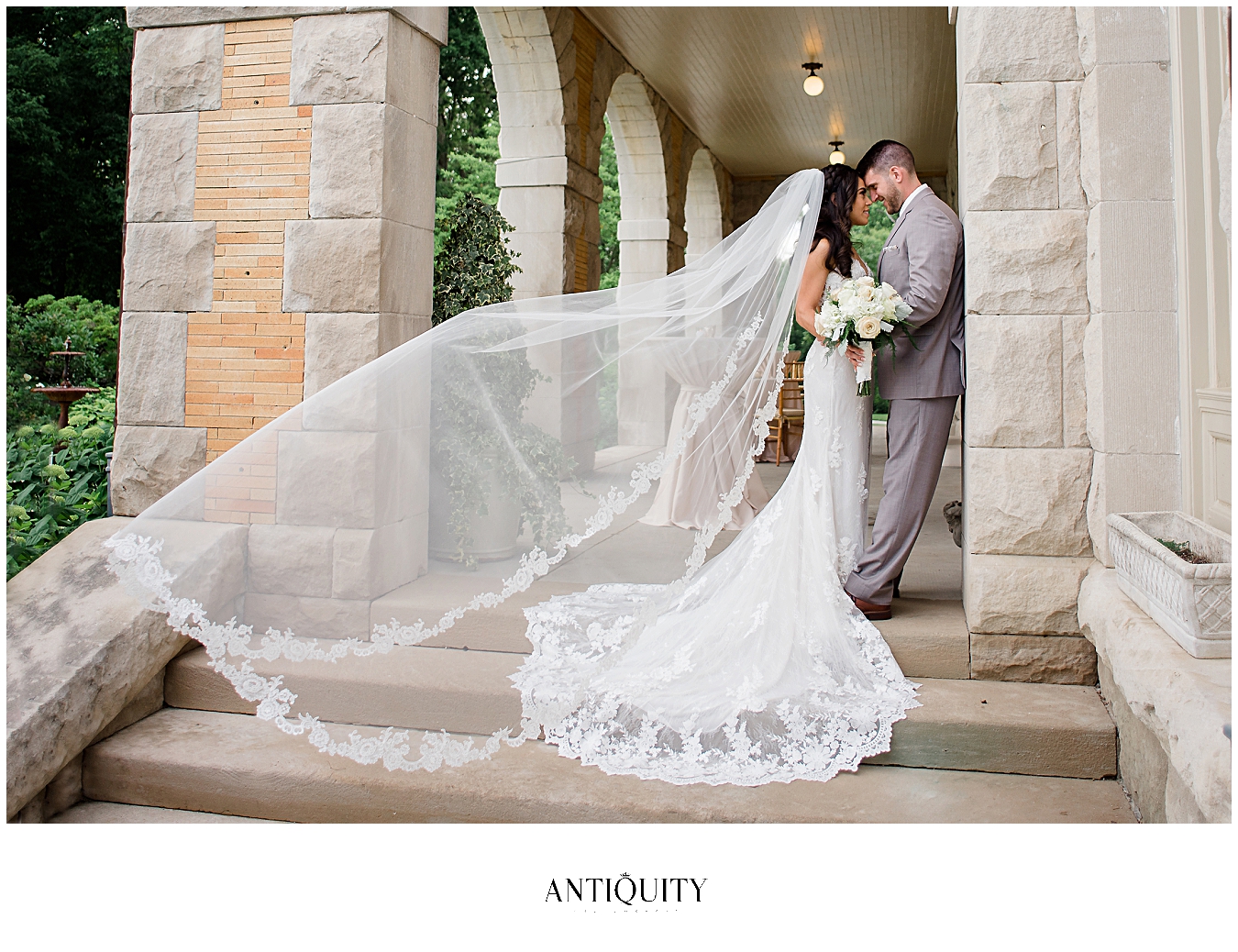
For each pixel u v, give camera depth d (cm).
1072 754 274
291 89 366
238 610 280
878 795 262
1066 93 302
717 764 274
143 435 382
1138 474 292
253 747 298
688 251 1306
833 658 302
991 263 306
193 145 377
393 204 368
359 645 288
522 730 288
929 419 318
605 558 296
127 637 309
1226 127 258
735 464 303
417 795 271
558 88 698
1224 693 196
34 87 1415
